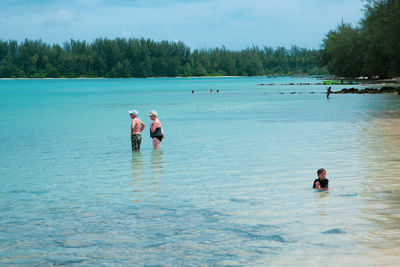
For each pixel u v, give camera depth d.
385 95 53.62
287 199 9.50
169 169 13.60
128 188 11.09
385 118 28.03
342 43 115.62
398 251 6.25
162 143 19.55
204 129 24.75
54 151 18.23
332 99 49.78
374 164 13.45
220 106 45.00
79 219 8.41
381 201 9.12
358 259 5.99
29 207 9.44
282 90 82.12
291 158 14.91
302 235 7.08
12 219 8.51
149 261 6.24
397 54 76.19
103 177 12.67
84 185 11.63
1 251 6.79
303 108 38.44
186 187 11.01
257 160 14.71
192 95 74.38
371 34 93.19
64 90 114.56
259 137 20.70
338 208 8.66
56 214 8.81
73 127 28.25
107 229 7.75
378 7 77.62
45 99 70.06
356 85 87.69
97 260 6.34
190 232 7.45
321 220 7.88
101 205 9.45
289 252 6.35
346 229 7.31
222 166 13.81
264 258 6.17
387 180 11.19
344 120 27.39
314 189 10.41
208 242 6.93
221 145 18.47
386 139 18.88
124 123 30.66
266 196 9.83
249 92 78.44
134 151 17.61
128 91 101.50
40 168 14.44
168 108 44.31
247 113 35.25
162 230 7.61
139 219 8.31
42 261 6.36
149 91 99.00
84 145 19.84
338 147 17.02
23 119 34.97
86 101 62.84
